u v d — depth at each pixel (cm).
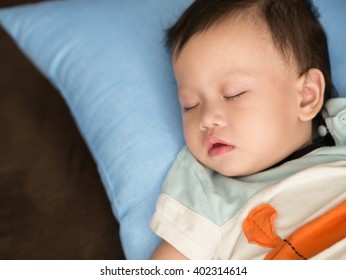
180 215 88
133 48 112
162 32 112
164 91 107
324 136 96
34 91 147
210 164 90
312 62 93
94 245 112
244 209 84
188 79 90
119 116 107
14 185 127
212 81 87
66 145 133
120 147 104
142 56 111
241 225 84
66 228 116
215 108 86
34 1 164
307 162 88
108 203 119
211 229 85
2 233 117
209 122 86
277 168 89
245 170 88
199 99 89
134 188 100
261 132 86
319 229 78
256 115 85
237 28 88
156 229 89
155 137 103
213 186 90
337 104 95
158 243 97
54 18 122
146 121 105
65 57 118
